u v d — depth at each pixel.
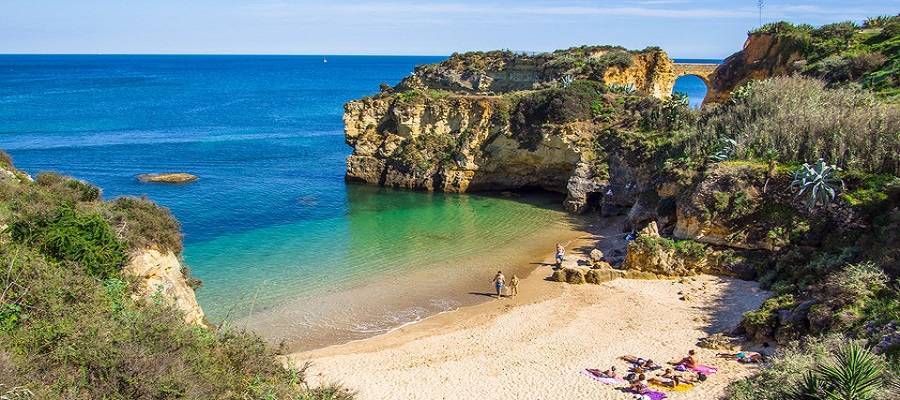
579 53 75.88
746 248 34.31
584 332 27.75
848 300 23.50
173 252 23.31
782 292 28.92
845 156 34.94
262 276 35.16
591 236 44.69
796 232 32.94
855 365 16.34
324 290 33.34
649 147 49.34
